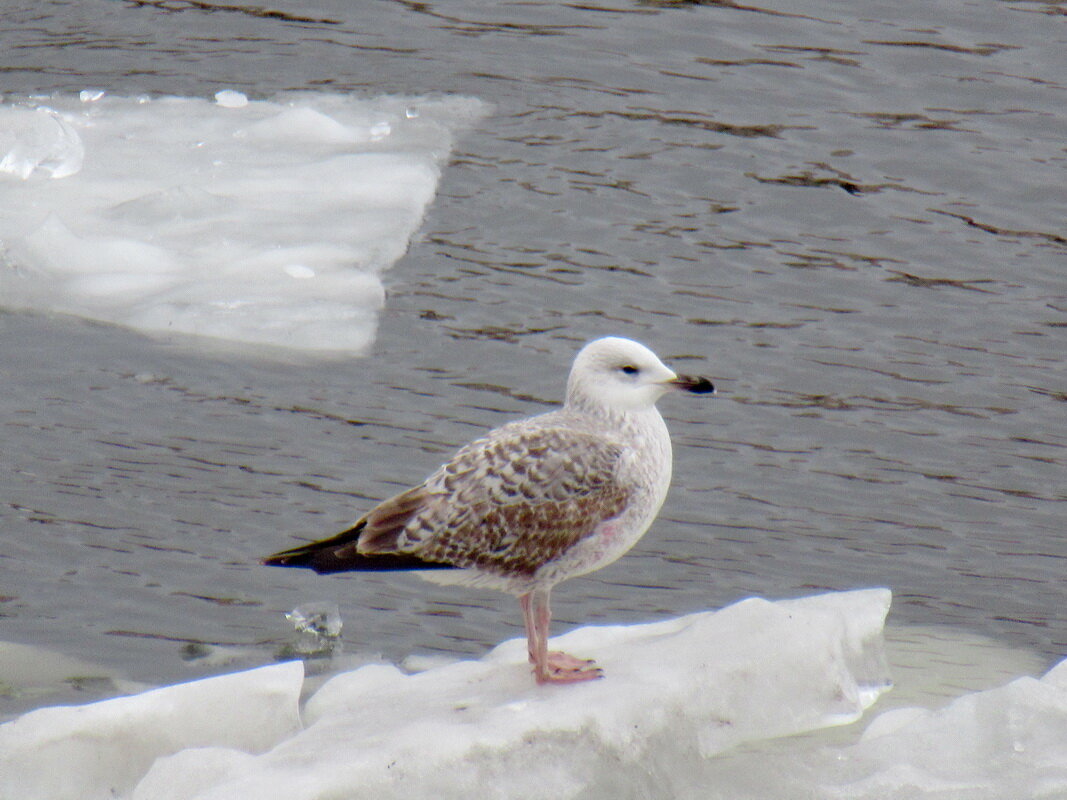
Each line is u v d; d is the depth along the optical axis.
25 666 9.63
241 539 11.09
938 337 14.40
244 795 7.24
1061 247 16.02
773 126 18.45
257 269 15.44
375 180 17.30
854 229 16.34
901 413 13.16
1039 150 17.83
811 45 20.34
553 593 10.77
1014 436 12.85
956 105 18.80
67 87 19.39
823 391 13.48
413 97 19.30
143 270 15.37
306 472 11.95
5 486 11.54
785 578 10.95
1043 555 11.27
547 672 8.40
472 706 8.19
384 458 12.18
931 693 9.47
